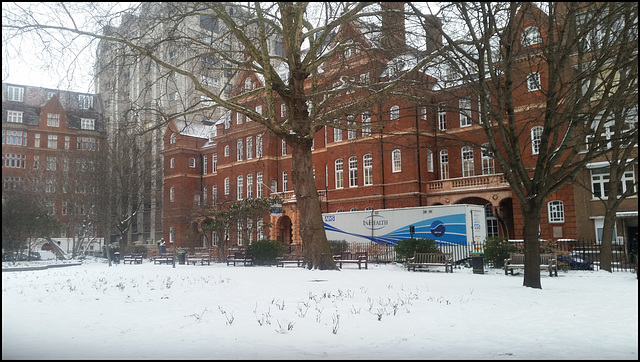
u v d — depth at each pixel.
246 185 55.75
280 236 51.34
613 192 23.70
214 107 21.16
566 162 14.84
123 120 22.62
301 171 22.53
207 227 37.56
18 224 36.19
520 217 36.50
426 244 25.39
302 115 21.61
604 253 23.53
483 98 14.73
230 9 20.25
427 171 42.31
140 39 20.03
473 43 14.79
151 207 69.88
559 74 14.70
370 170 44.53
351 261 25.31
